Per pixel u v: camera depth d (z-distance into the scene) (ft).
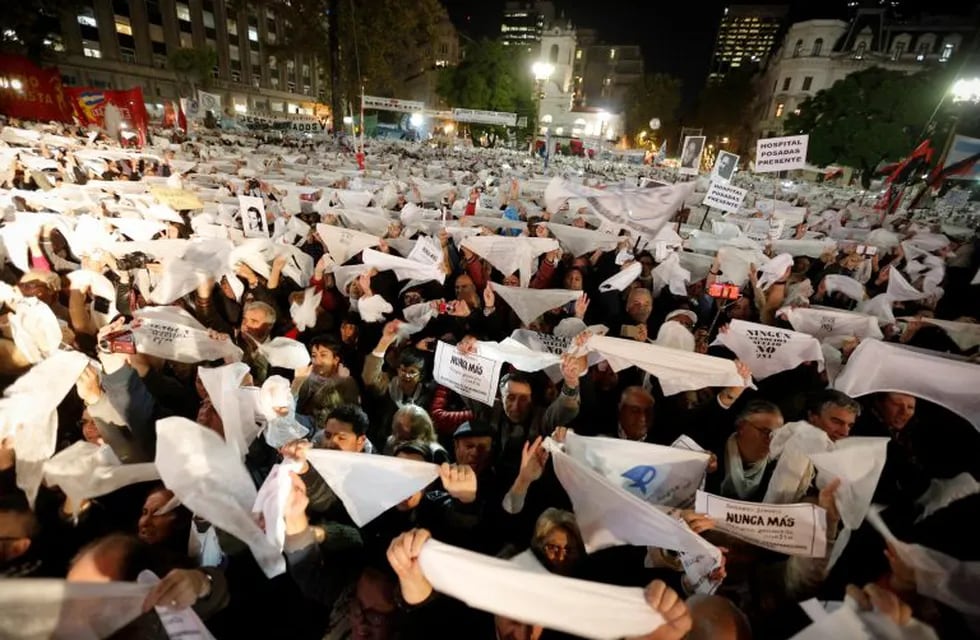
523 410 9.36
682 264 20.35
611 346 9.29
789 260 17.16
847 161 120.88
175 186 25.64
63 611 3.91
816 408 8.63
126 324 8.99
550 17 403.34
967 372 9.02
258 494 5.39
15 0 75.72
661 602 4.01
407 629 4.92
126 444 7.16
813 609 4.39
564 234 20.93
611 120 262.06
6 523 5.28
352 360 12.71
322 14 96.63
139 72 178.50
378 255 15.84
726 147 224.74
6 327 7.94
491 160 92.02
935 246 29.01
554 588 4.13
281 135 106.01
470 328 14.03
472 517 6.91
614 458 7.05
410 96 188.96
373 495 6.09
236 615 5.90
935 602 4.85
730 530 5.90
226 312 13.37
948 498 6.88
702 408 10.09
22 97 60.03
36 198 18.19
